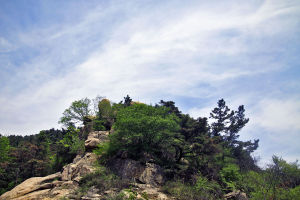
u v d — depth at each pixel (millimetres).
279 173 23906
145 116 28359
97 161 27703
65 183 23156
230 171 28719
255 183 24906
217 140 37031
